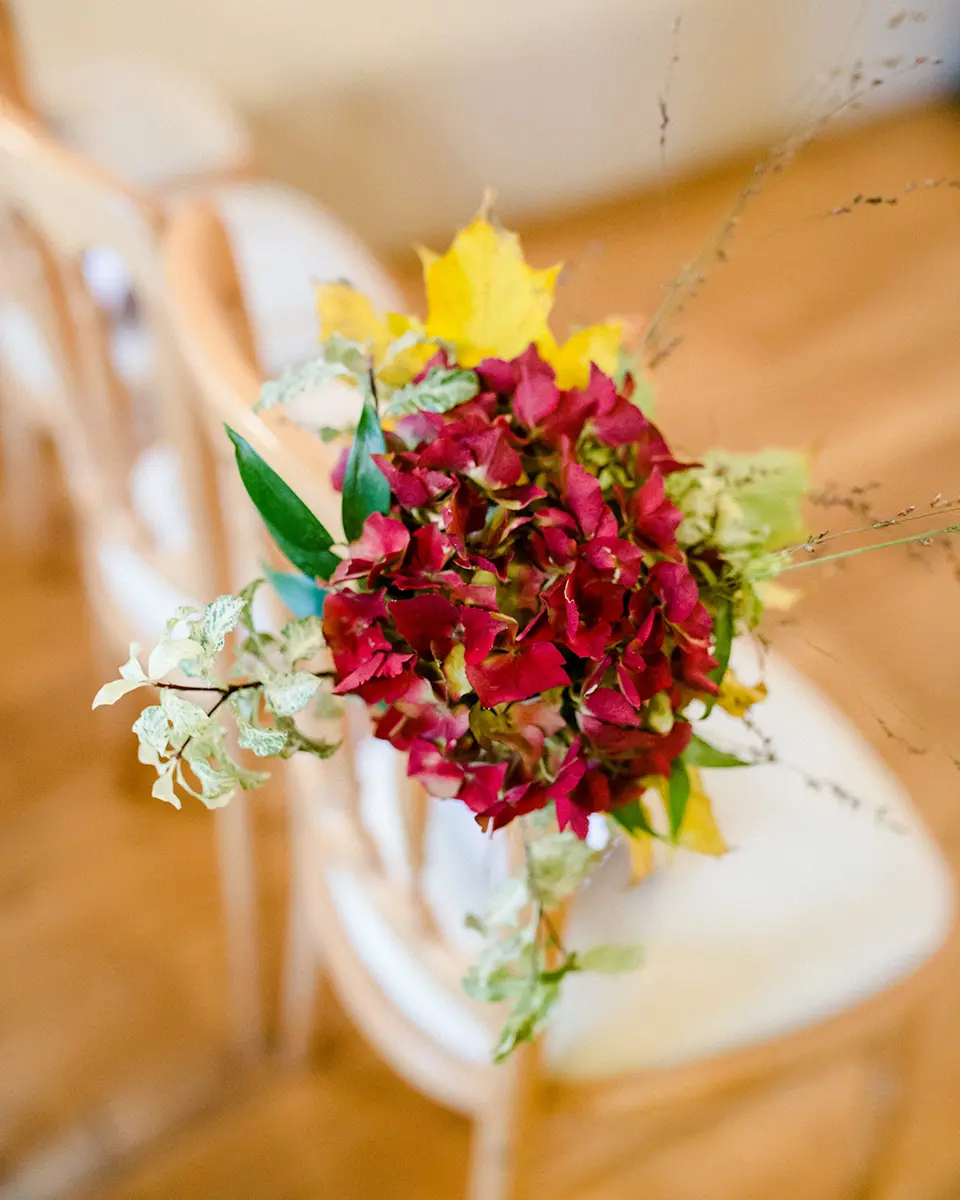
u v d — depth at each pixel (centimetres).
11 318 167
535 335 93
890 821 122
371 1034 120
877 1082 140
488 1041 111
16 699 213
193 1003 175
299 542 88
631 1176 160
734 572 90
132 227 109
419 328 93
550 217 370
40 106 218
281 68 303
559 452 88
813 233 358
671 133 380
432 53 319
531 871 92
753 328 319
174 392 107
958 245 358
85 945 180
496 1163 116
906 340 318
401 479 85
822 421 289
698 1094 114
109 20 280
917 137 411
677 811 92
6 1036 169
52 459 248
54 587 233
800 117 94
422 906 109
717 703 91
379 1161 160
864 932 117
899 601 243
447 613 83
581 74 347
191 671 83
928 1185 161
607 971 96
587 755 87
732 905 117
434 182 344
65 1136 159
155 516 142
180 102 230
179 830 196
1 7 165
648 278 338
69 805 198
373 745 118
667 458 89
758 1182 161
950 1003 179
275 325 157
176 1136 161
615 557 84
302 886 129
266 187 169
